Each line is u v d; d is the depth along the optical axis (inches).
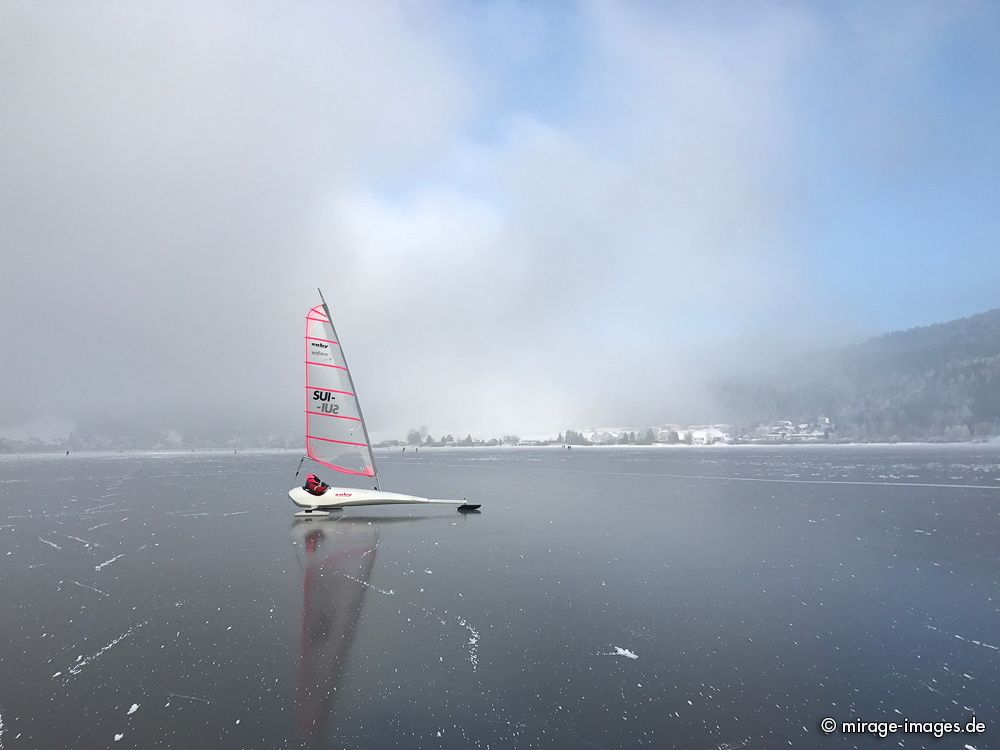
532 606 454.0
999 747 240.4
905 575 548.7
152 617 430.0
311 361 953.5
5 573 583.8
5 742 247.8
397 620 419.5
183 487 1631.4
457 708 279.3
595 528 843.4
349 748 240.7
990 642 370.3
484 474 2090.3
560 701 287.0
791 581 528.7
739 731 255.3
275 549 697.6
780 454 4168.3
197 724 263.6
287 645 370.0
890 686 304.7
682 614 431.2
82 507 1153.4
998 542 713.0
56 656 352.2
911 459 3021.7
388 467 2613.2
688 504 1131.3
